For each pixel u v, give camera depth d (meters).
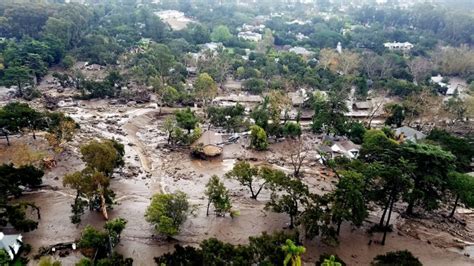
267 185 97.56
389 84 189.88
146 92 178.75
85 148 91.31
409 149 90.06
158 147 127.00
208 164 118.19
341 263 68.94
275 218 90.62
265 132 131.38
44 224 83.00
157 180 106.50
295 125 135.62
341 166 109.69
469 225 94.38
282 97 156.38
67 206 90.38
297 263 64.06
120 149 108.06
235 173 96.31
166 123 131.75
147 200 96.12
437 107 159.25
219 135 132.50
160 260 66.75
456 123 162.00
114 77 175.50
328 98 160.25
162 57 195.00
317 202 81.75
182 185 104.81
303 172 115.12
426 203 89.25
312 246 81.06
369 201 91.38
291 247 64.31
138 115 152.50
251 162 120.62
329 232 78.56
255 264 68.62
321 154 119.50
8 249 69.88
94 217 86.81
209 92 167.00
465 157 112.12
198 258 66.31
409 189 87.56
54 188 97.25
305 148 132.12
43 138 121.12
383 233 87.62
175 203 80.69
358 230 87.88
